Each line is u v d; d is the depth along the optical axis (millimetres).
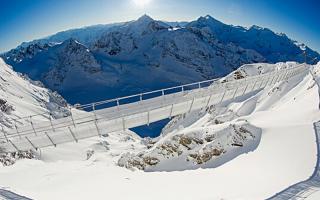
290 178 27500
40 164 50594
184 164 50250
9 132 42625
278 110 65750
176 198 26297
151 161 52500
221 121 86062
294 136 42719
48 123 44312
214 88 59719
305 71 100562
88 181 35656
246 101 97750
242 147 48469
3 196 26438
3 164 61500
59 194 29188
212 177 33406
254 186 26891
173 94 51344
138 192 29500
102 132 40125
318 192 22672
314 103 56594
